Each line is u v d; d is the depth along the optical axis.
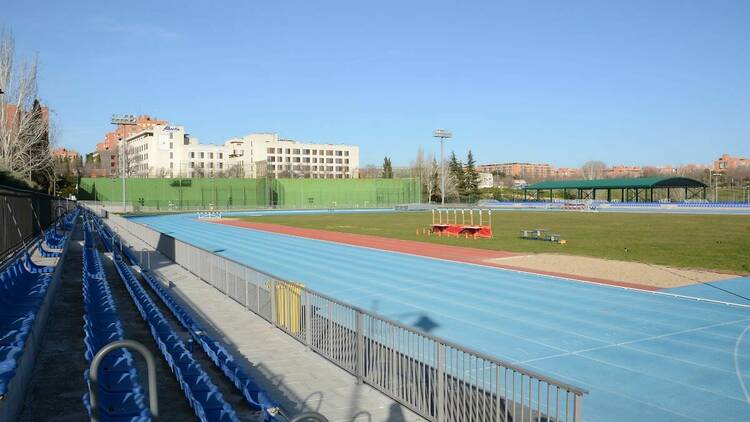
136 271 21.86
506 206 100.31
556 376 10.62
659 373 10.78
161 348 9.57
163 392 8.35
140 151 162.88
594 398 9.52
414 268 24.88
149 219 68.12
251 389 7.89
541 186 108.81
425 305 17.03
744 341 12.97
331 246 34.94
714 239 36.78
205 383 7.68
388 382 9.06
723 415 8.86
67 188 108.69
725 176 158.00
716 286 19.92
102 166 179.75
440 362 7.89
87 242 26.89
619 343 12.81
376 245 35.25
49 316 13.28
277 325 13.55
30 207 24.08
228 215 79.62
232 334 12.96
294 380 9.83
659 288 19.62
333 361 10.73
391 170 147.12
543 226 50.56
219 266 18.38
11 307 10.72
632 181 94.12
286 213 85.69
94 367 4.17
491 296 18.36
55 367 9.30
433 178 128.25
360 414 8.34
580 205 86.25
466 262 26.61
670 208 87.62
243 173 133.88
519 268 24.52
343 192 108.75
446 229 43.72
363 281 21.53
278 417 7.05
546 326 14.37
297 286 12.34
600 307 16.59
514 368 6.63
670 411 9.00
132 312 14.38
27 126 45.09
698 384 10.20
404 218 68.56
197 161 160.38
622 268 23.47
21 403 7.53
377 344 9.38
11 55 43.97
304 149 171.38
